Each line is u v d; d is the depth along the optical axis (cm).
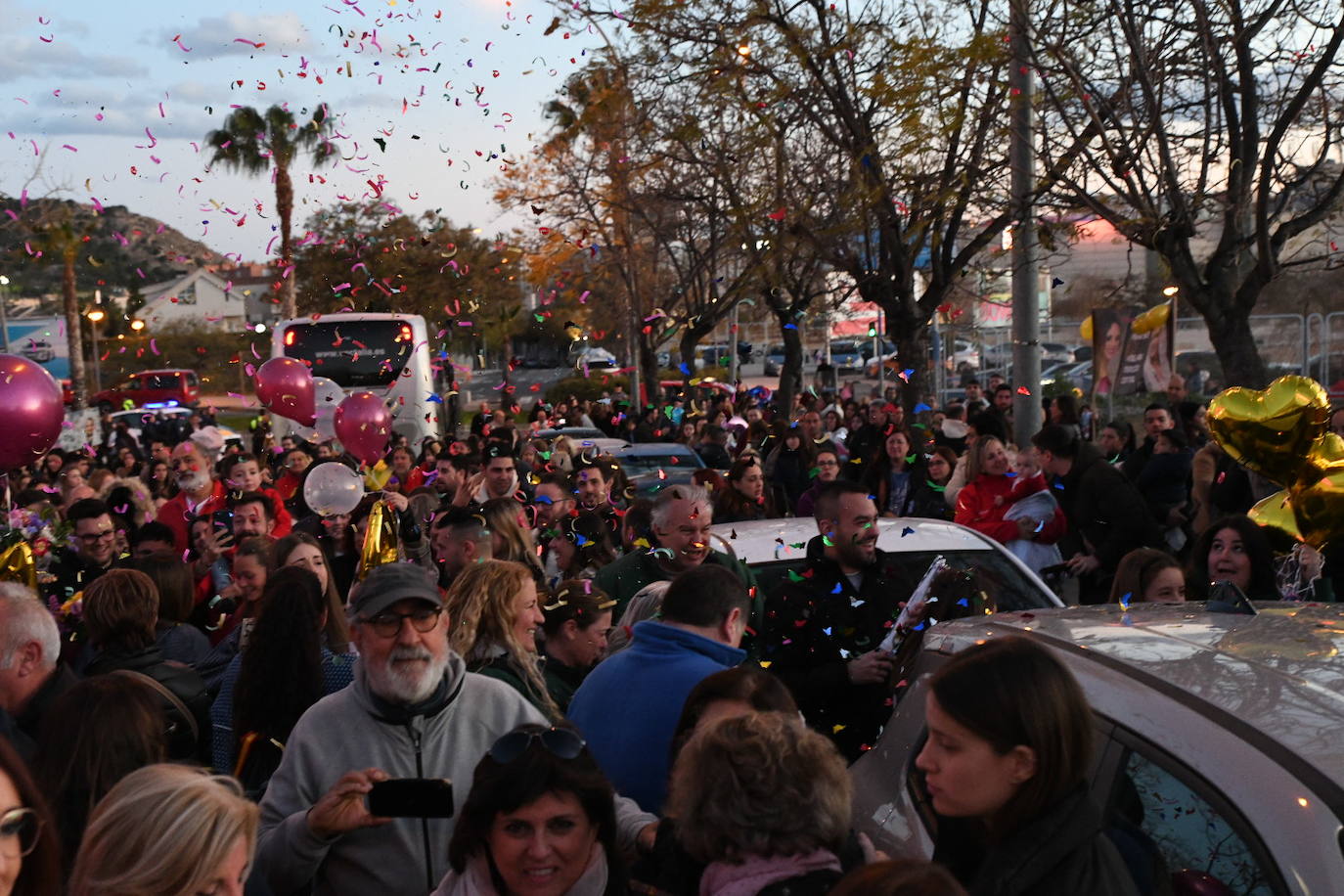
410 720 363
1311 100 1107
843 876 232
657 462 1437
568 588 526
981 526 832
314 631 452
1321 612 366
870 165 1346
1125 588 545
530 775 280
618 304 3397
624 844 329
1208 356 2291
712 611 413
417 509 885
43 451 705
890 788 375
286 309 3694
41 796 265
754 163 1786
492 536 691
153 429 2914
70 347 3881
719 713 338
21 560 686
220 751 478
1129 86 1034
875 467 1117
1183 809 269
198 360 5062
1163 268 1088
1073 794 258
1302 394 586
